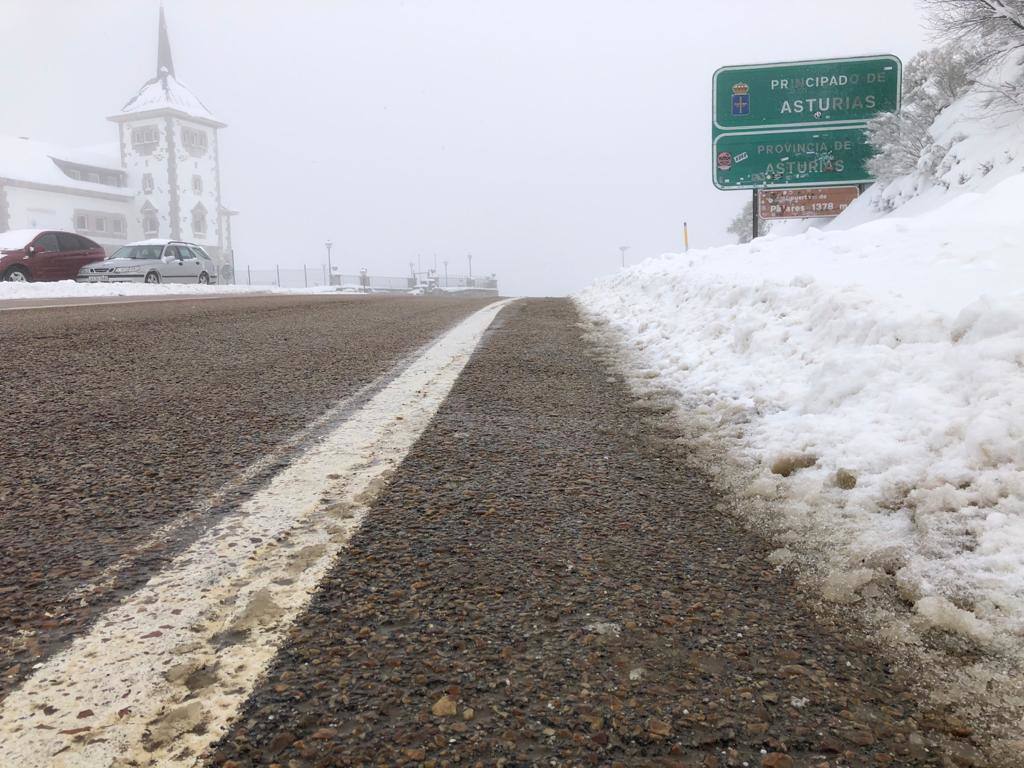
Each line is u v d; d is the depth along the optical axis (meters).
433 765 1.11
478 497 2.35
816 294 4.51
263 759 1.12
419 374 4.75
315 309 10.78
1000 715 1.26
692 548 1.98
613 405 3.86
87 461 2.68
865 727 1.23
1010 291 3.67
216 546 1.92
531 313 10.23
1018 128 12.28
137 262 21.97
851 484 2.35
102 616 1.55
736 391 3.88
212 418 3.40
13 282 17.33
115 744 1.15
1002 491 2.02
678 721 1.23
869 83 16.81
